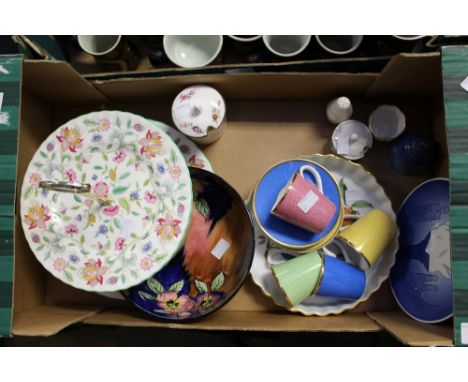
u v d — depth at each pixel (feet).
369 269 2.60
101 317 2.37
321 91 2.62
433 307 2.33
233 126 2.79
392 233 2.44
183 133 2.53
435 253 2.41
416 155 2.54
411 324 2.24
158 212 2.17
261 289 2.56
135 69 2.84
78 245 2.24
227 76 2.36
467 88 1.86
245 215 2.44
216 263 2.52
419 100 2.76
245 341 2.98
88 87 2.52
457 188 1.81
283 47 2.72
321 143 2.77
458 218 1.80
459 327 1.79
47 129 2.80
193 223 2.59
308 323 2.30
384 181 2.74
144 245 2.15
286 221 2.38
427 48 2.39
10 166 2.03
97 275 2.17
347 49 2.66
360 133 2.64
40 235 2.25
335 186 2.41
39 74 2.31
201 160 2.64
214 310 2.23
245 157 2.77
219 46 2.54
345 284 2.37
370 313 2.53
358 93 2.66
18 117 2.05
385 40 2.51
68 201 2.28
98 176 2.27
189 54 2.76
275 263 2.60
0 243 2.02
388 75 2.32
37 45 2.36
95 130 2.27
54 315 2.35
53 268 2.22
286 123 2.79
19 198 2.43
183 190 2.13
